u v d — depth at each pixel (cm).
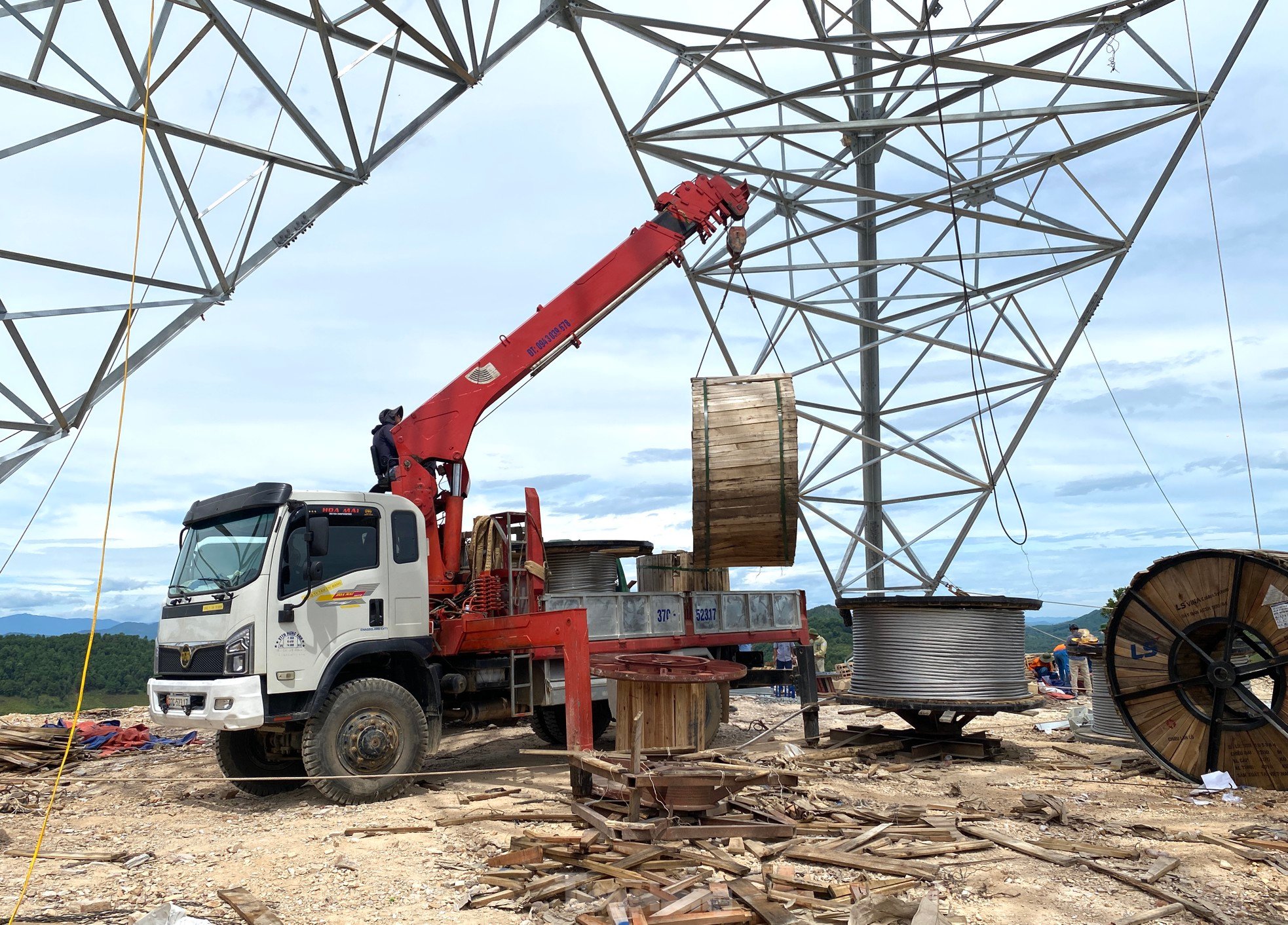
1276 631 1019
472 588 1250
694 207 1516
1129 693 1128
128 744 1508
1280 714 1023
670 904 608
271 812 997
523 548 1253
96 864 772
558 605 1208
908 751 1341
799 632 1488
